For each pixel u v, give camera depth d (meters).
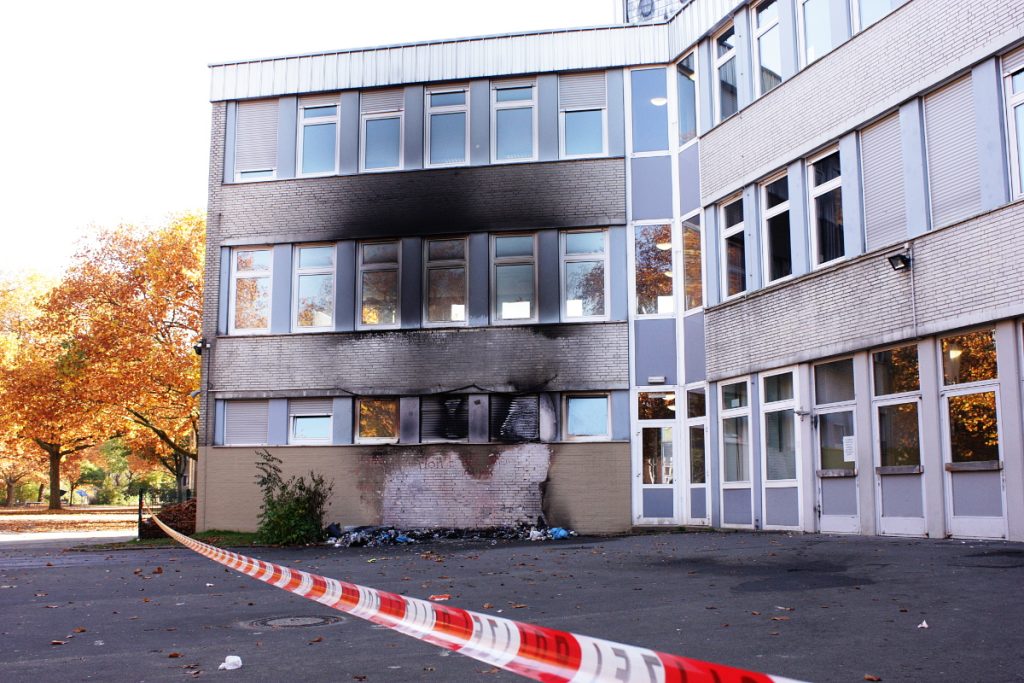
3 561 17.14
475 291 21.66
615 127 21.50
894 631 6.88
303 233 22.67
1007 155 12.98
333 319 22.48
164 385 36.72
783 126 17.59
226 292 22.97
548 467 20.78
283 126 23.12
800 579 9.92
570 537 19.73
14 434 50.28
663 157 21.20
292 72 23.16
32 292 58.75
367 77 22.77
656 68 21.52
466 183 21.98
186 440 43.12
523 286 21.67
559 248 21.48
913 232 14.45
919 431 14.13
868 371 15.22
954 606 7.69
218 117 23.52
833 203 16.47
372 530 20.47
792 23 17.47
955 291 13.51
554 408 20.95
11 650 7.50
